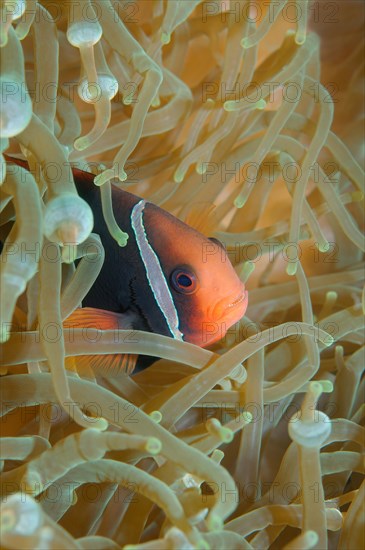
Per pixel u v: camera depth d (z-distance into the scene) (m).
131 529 0.28
